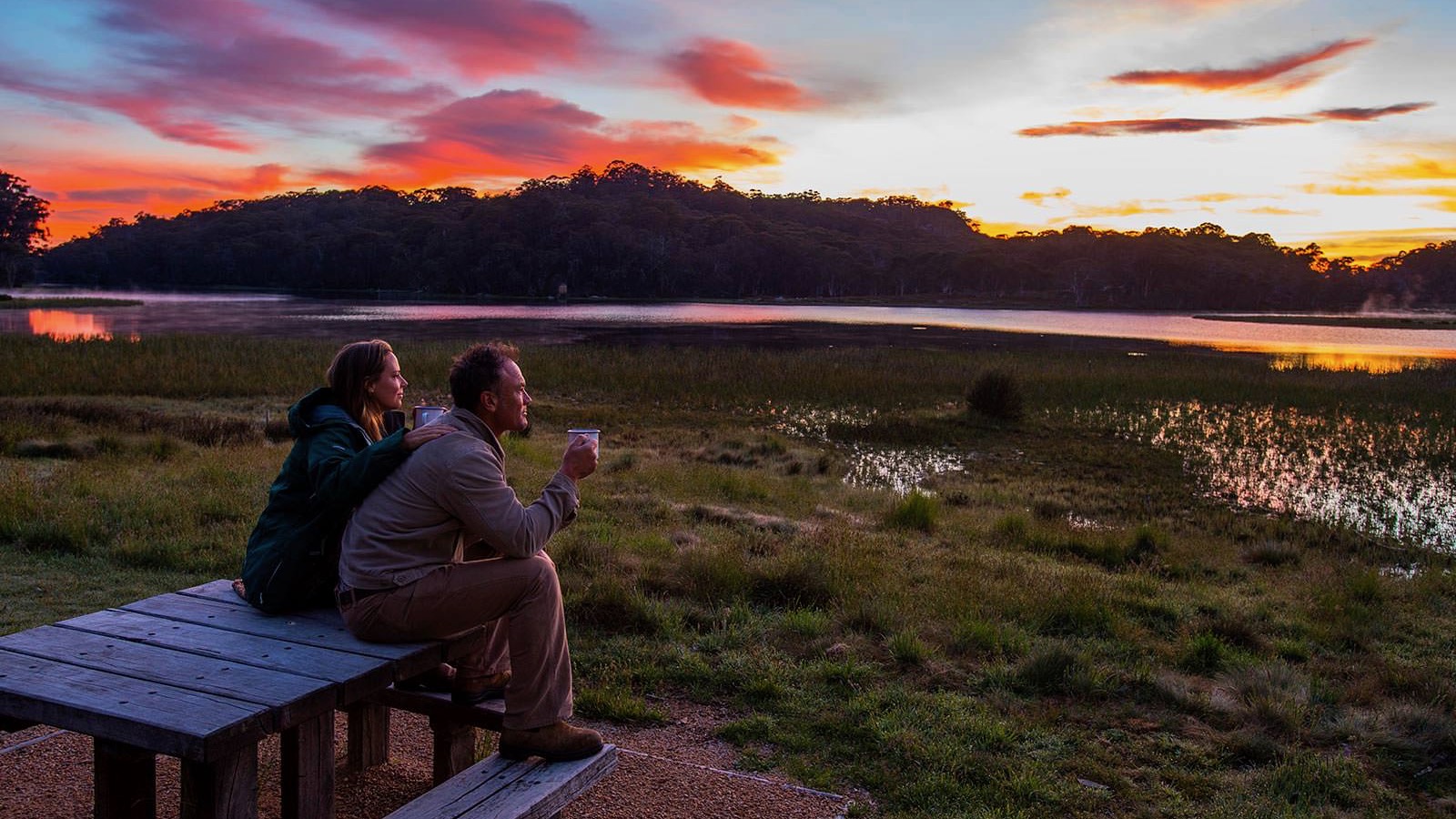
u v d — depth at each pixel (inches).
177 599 115.2
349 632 103.9
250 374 885.8
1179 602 264.8
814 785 140.9
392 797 126.9
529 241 6628.9
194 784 85.7
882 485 506.0
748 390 924.6
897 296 7175.2
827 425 733.9
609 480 434.3
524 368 1037.2
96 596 221.3
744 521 347.3
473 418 104.3
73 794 124.3
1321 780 151.0
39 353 972.6
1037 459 611.8
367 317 2741.1
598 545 272.5
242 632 103.0
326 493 102.9
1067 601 242.8
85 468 383.2
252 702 84.8
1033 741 161.3
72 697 84.8
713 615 220.2
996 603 242.7
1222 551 365.1
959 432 708.0
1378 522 449.4
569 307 4323.3
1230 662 208.8
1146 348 1916.8
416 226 7022.6
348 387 114.8
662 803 129.5
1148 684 187.9
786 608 230.8
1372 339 2797.7
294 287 6934.1
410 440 99.7
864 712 168.6
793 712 168.1
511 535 98.1
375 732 136.6
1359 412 833.5
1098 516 445.4
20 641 99.3
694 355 1293.1
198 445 496.4
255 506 309.6
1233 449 653.9
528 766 101.6
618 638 203.3
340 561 102.3
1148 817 137.6
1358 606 264.7
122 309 3090.6
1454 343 2586.1
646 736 157.8
